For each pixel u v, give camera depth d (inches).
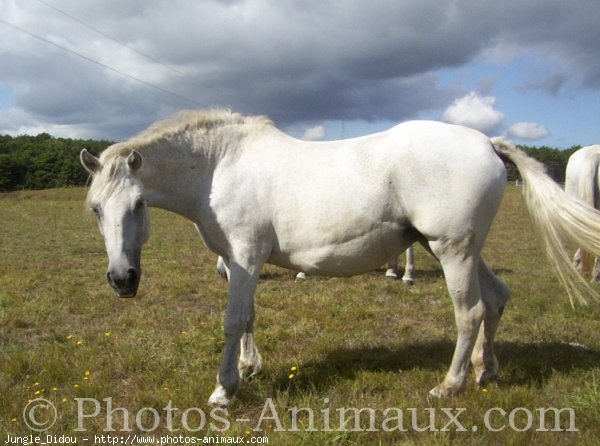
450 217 126.6
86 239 474.6
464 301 131.3
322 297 242.7
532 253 406.6
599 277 279.7
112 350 174.6
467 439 115.3
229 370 133.1
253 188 133.6
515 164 137.9
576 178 281.6
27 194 1149.1
